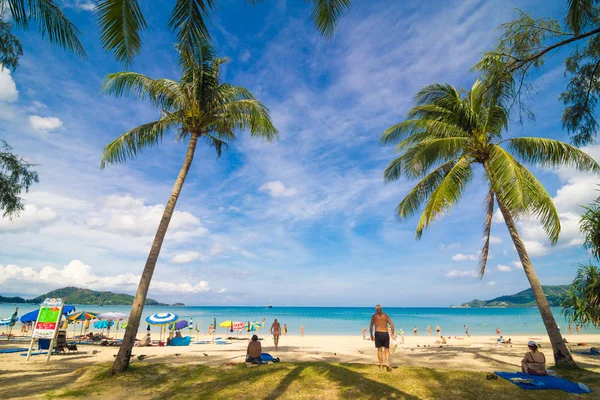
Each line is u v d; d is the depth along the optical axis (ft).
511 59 25.31
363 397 21.20
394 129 41.70
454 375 25.49
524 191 27.99
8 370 31.32
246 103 37.29
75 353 46.21
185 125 36.83
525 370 26.81
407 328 165.68
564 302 42.83
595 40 26.14
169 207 32.96
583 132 29.63
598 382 24.49
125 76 33.60
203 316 302.04
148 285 30.50
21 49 28.40
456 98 36.81
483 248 42.39
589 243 31.89
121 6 14.85
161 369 29.22
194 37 15.25
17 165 35.86
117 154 36.52
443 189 33.94
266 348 53.42
